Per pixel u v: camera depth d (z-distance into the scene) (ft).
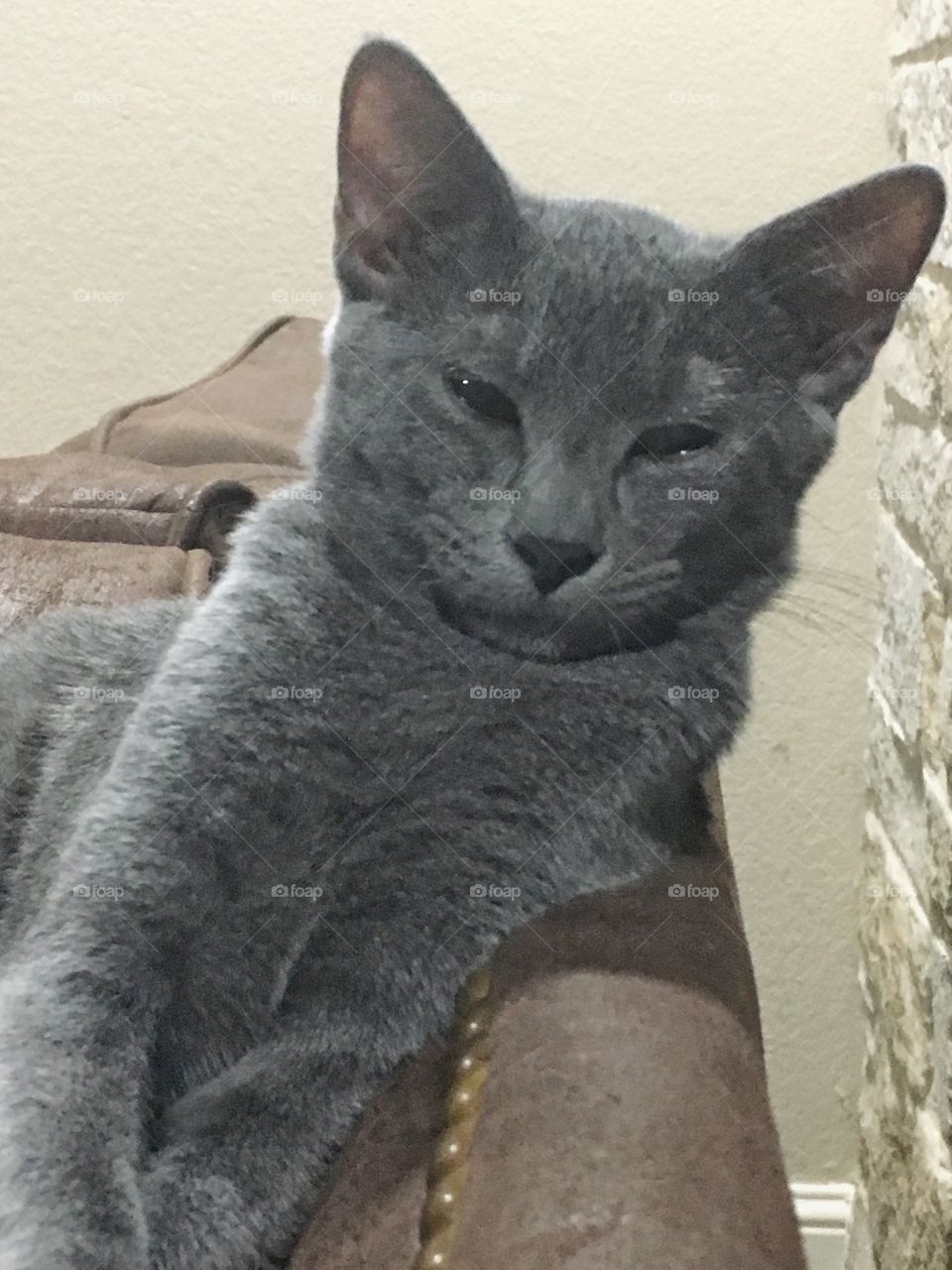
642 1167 0.58
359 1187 0.70
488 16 1.19
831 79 1.21
